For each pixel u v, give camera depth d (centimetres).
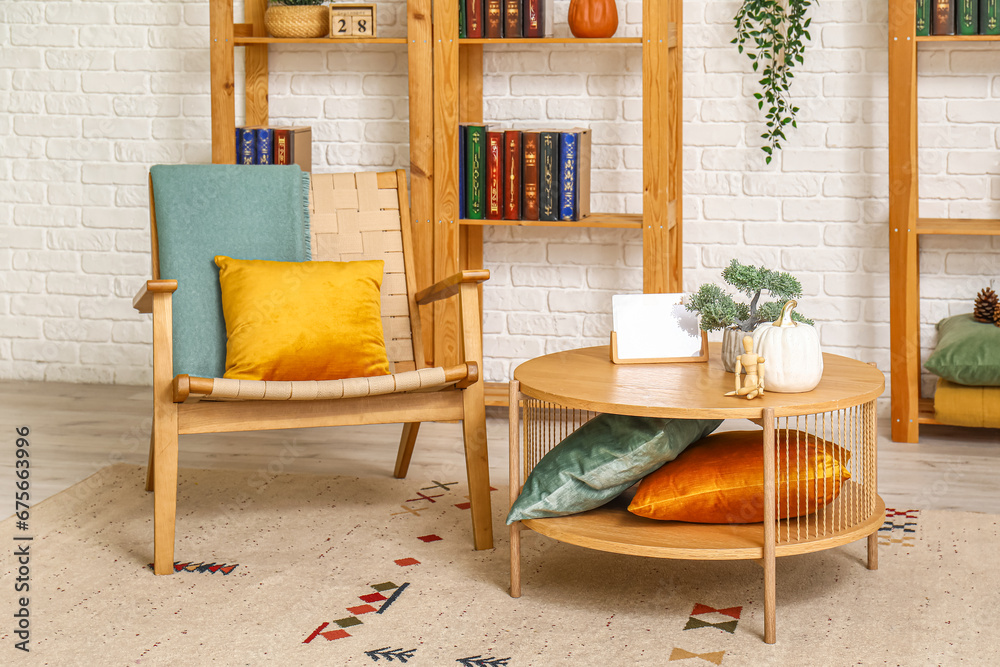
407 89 357
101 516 246
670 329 220
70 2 372
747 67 336
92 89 375
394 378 214
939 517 242
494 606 196
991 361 296
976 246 328
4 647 178
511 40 317
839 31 328
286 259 259
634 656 175
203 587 205
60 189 381
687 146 343
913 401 306
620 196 348
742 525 194
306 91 362
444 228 328
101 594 201
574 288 357
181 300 246
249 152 333
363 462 294
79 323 387
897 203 300
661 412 179
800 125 335
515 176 323
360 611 194
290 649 178
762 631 184
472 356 230
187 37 368
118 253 381
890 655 174
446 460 296
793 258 341
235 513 249
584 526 194
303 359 231
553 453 204
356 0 357
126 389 380
